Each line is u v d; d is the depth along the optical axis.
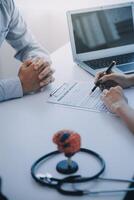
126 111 0.97
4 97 1.18
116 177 0.74
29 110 1.10
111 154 0.83
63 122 1.00
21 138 0.92
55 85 1.30
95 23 1.52
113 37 1.55
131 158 0.81
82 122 1.00
